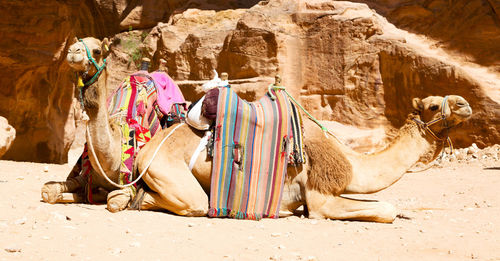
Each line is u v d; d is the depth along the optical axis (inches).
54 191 259.1
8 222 205.5
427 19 799.1
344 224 245.9
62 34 757.3
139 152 262.5
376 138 715.4
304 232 225.1
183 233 209.8
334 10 786.8
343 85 751.1
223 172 254.2
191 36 844.6
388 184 261.7
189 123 264.8
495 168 532.7
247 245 195.5
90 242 185.3
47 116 792.3
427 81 698.2
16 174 393.1
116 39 950.4
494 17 731.4
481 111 658.2
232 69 791.1
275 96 270.4
